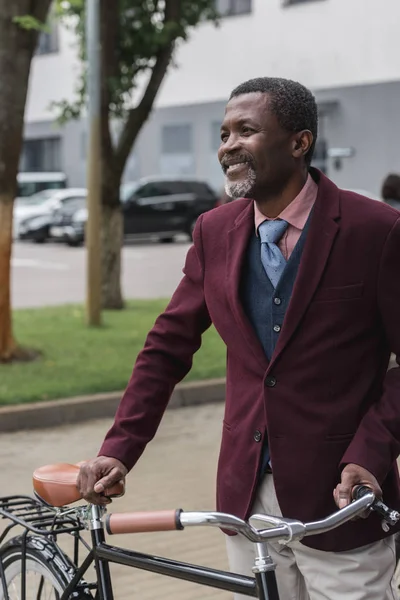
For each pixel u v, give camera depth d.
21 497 3.33
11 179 10.24
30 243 30.08
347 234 2.75
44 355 10.85
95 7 12.66
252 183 2.78
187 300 3.07
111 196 14.43
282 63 29.48
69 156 37.03
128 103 14.51
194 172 32.50
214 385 9.67
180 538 5.79
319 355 2.74
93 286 12.94
